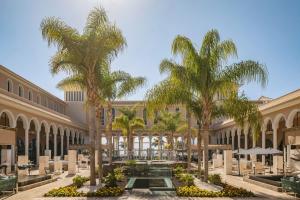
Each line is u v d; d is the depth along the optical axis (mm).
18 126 36594
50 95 49844
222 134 50969
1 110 25469
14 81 36969
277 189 14688
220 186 16047
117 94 22266
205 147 17688
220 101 18141
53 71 17281
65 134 48812
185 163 27141
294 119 27922
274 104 27297
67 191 13867
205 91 17344
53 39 16562
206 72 17016
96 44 16797
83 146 28312
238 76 16672
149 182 14977
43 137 43656
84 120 59969
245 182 18828
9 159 23250
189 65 17203
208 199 12688
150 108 17969
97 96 19328
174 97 17703
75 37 16781
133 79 22328
